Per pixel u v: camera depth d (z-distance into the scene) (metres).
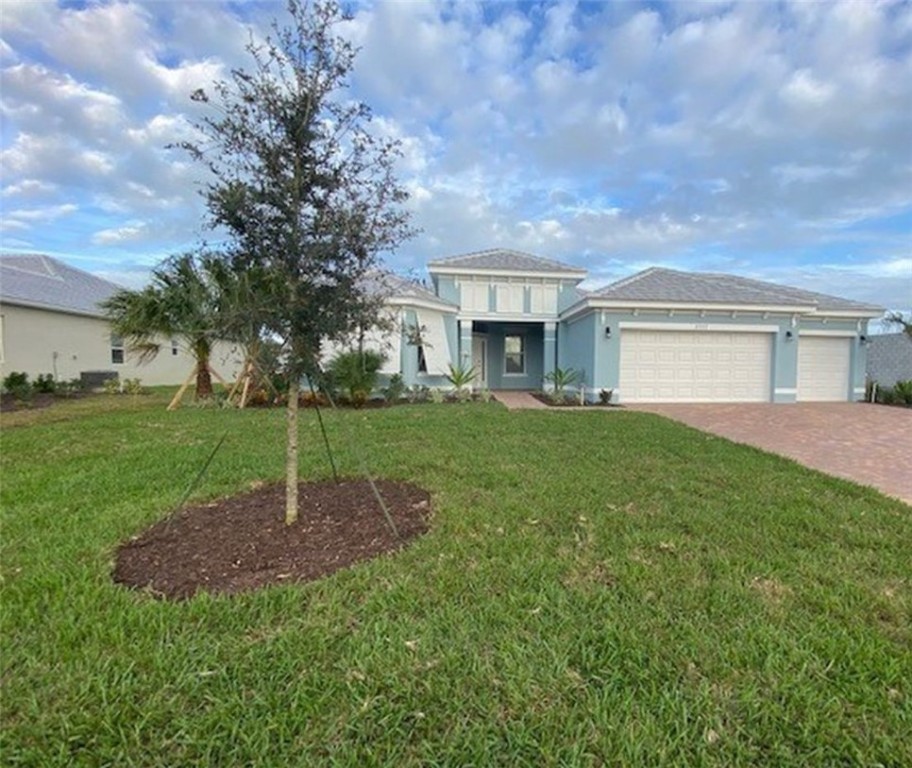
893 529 4.37
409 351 15.96
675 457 7.27
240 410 12.36
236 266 3.78
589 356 16.08
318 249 3.76
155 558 3.66
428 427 9.70
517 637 2.66
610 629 2.72
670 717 2.11
